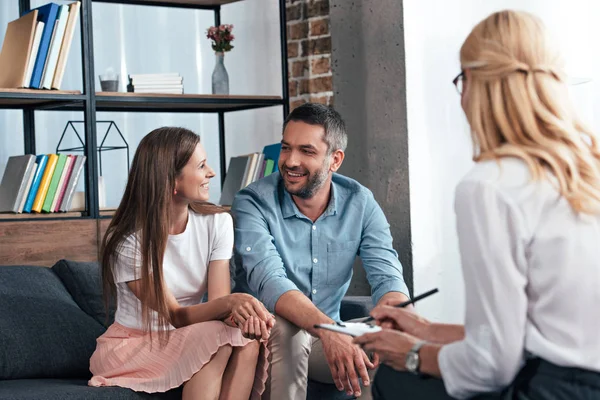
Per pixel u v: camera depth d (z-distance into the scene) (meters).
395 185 3.87
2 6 4.39
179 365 2.41
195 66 4.90
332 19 4.11
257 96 4.00
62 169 3.46
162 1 4.19
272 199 2.80
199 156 2.62
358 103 4.01
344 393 2.78
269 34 4.57
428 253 3.88
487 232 1.53
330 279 2.85
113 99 3.61
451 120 3.92
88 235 3.37
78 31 4.67
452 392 1.60
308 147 2.69
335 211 2.84
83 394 2.33
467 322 1.57
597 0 4.09
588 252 1.51
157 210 2.55
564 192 1.53
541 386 1.53
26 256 3.24
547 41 1.62
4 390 2.33
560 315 1.52
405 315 1.92
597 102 4.01
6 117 4.46
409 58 3.80
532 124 1.58
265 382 2.52
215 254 2.67
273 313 2.58
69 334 2.72
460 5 3.94
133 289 2.56
